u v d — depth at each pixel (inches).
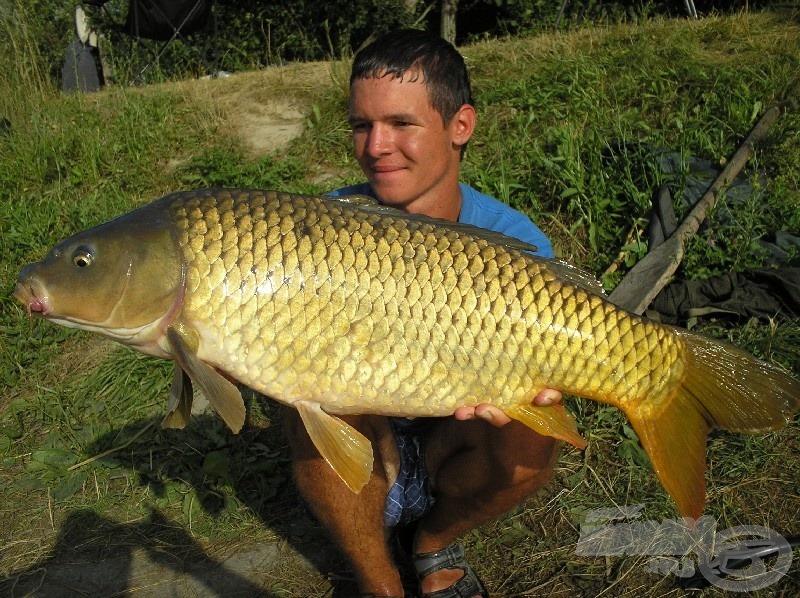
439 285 72.0
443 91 85.6
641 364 74.3
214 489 118.3
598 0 398.0
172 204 73.6
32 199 214.2
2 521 116.4
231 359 71.6
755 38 259.1
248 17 443.2
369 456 74.6
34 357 156.7
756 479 107.8
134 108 257.9
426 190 88.7
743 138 189.6
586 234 168.7
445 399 73.1
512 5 462.6
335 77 268.7
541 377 73.7
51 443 132.8
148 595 100.9
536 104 219.0
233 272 70.9
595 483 112.0
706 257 151.2
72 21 414.9
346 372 71.7
